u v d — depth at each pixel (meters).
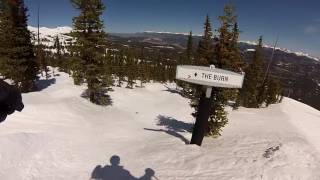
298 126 26.73
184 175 10.62
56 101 24.94
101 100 34.69
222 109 18.72
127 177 10.45
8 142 11.08
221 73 13.09
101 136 17.95
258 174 10.46
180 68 13.34
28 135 12.70
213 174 10.65
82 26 31.73
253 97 48.16
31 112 18.75
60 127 17.31
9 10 34.38
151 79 90.12
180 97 55.59
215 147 15.30
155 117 32.84
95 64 33.25
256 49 47.44
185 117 35.41
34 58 37.72
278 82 58.78
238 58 18.88
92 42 32.28
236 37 18.64
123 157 13.03
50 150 12.23
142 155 13.37
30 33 37.16
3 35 34.16
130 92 53.25
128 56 68.50
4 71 33.88
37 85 44.88
